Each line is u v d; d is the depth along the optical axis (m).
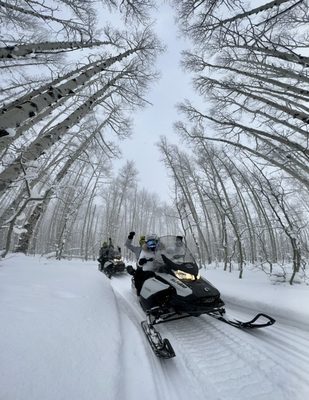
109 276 9.50
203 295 3.42
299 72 6.62
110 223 25.70
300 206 18.75
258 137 8.21
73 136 10.45
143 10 5.85
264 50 6.02
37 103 3.41
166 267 4.15
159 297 3.73
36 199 3.96
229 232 23.34
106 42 8.09
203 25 5.52
